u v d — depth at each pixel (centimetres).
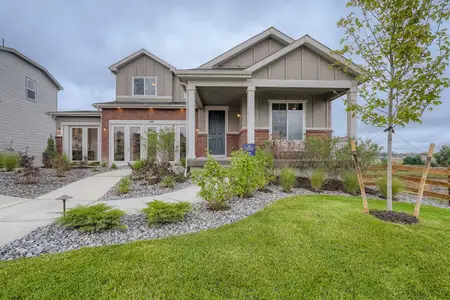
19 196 551
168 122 1281
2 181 694
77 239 303
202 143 1094
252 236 303
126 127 1267
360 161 677
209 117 1114
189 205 396
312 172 702
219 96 975
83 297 186
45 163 1125
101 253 257
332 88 829
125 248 270
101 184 709
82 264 234
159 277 213
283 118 998
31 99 1355
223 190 443
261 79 811
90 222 320
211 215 406
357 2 376
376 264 238
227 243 284
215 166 448
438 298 194
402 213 387
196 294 192
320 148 711
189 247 273
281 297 191
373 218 358
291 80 818
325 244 279
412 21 344
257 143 938
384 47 363
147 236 316
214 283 207
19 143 1270
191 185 695
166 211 360
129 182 689
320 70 827
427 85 335
